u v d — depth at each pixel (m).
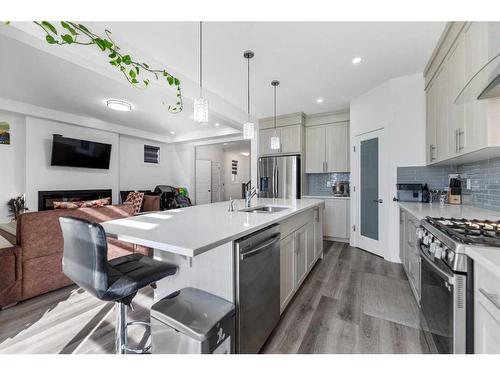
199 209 2.27
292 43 2.26
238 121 4.21
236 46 2.31
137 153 6.46
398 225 3.00
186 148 7.20
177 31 2.08
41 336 1.59
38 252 2.11
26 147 4.23
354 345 1.50
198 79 3.05
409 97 2.91
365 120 3.49
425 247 1.53
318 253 3.03
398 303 2.01
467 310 1.01
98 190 5.31
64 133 4.76
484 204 2.12
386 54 2.45
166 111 4.43
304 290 2.27
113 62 2.01
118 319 1.33
